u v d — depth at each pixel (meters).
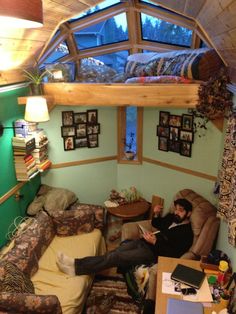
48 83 3.19
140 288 2.87
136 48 4.06
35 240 2.87
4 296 2.01
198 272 2.36
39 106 2.72
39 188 3.84
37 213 3.35
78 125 3.87
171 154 3.79
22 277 2.35
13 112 2.96
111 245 3.90
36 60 3.01
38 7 1.04
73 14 2.41
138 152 4.13
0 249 2.79
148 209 4.01
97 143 4.05
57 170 3.96
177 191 3.87
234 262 2.37
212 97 2.82
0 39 2.01
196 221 3.04
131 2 3.41
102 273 3.38
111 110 3.97
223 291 2.18
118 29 3.90
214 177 3.41
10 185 2.97
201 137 3.41
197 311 1.98
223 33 1.94
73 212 3.38
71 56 3.98
